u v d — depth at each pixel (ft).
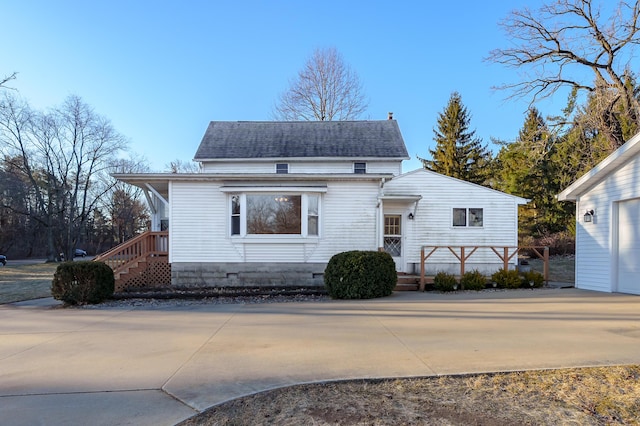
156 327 22.48
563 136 67.00
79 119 110.11
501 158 88.63
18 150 104.17
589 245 36.27
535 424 10.01
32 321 24.93
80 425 10.45
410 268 45.85
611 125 57.00
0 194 109.81
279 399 11.81
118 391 12.72
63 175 110.01
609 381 12.82
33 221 134.92
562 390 12.16
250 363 15.31
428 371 13.96
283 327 21.90
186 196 40.98
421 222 46.32
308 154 54.39
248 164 55.01
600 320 22.45
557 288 37.42
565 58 59.00
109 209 160.15
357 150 55.26
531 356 15.53
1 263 107.86
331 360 15.46
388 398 11.75
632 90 55.62
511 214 46.55
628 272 32.60
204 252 40.78
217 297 34.60
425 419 10.36
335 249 40.91
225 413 10.98
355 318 24.22
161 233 42.50
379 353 16.31
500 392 12.08
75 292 31.53
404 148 55.62
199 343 18.63
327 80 101.86
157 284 41.75
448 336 19.07
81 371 14.78
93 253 184.03
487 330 20.26
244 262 40.70
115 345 18.56
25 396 12.44
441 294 34.81
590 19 55.36
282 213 40.73
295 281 40.57
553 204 77.97
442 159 101.30
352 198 41.32
